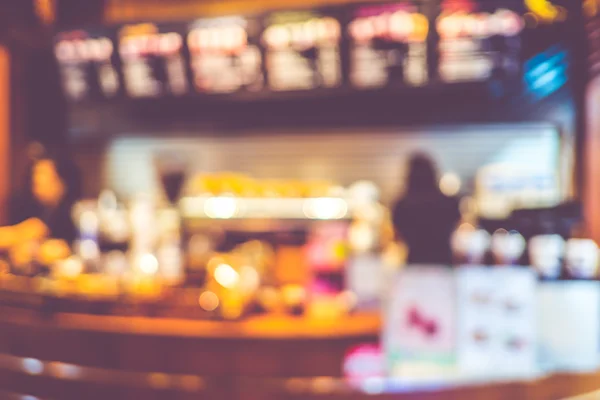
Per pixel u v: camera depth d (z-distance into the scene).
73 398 2.76
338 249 2.90
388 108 4.91
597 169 4.46
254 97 4.72
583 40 4.02
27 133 5.34
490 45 4.20
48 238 3.96
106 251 3.72
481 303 2.21
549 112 4.61
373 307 2.79
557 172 4.73
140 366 2.66
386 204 5.17
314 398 2.50
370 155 5.24
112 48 4.75
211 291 2.73
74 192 4.20
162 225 4.21
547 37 4.10
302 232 4.62
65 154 4.82
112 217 3.93
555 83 4.44
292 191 4.80
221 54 4.60
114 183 5.67
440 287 2.25
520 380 2.32
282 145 5.39
